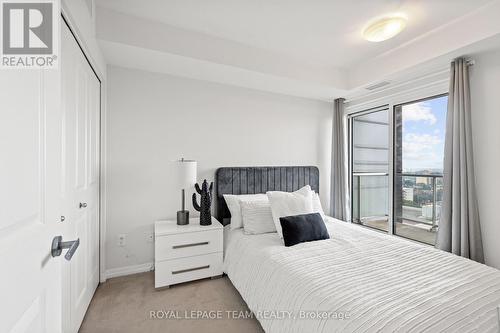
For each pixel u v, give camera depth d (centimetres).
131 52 208
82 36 151
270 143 316
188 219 242
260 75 257
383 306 111
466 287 130
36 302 65
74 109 149
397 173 299
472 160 209
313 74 280
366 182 343
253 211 240
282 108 324
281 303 141
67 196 137
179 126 264
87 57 175
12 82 55
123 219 241
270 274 162
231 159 292
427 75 250
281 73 260
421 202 275
